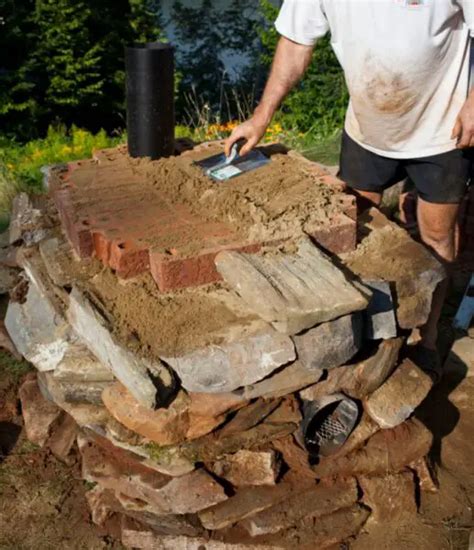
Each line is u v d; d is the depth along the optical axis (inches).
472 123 109.6
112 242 103.2
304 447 103.9
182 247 101.4
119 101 577.9
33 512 115.9
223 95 546.3
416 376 110.2
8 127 528.4
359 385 106.0
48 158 352.8
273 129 308.3
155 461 100.0
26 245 125.9
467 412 133.7
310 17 120.6
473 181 131.9
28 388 130.4
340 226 108.4
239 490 105.0
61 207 117.3
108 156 133.6
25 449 127.5
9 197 243.9
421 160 122.0
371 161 127.7
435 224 126.9
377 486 109.3
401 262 109.0
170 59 126.3
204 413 96.3
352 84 119.1
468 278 172.1
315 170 123.6
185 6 700.0
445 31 109.7
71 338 109.6
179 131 332.8
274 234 103.9
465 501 115.6
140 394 90.4
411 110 116.5
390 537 109.0
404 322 108.0
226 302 99.7
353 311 93.0
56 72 541.3
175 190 118.4
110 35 557.9
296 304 91.7
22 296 130.3
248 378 95.3
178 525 104.8
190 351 93.9
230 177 120.0
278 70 126.5
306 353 95.3
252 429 102.0
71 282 105.2
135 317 97.7
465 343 149.9
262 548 104.4
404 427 110.9
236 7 669.9
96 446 109.5
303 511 105.9
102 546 110.0
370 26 111.4
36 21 527.8
